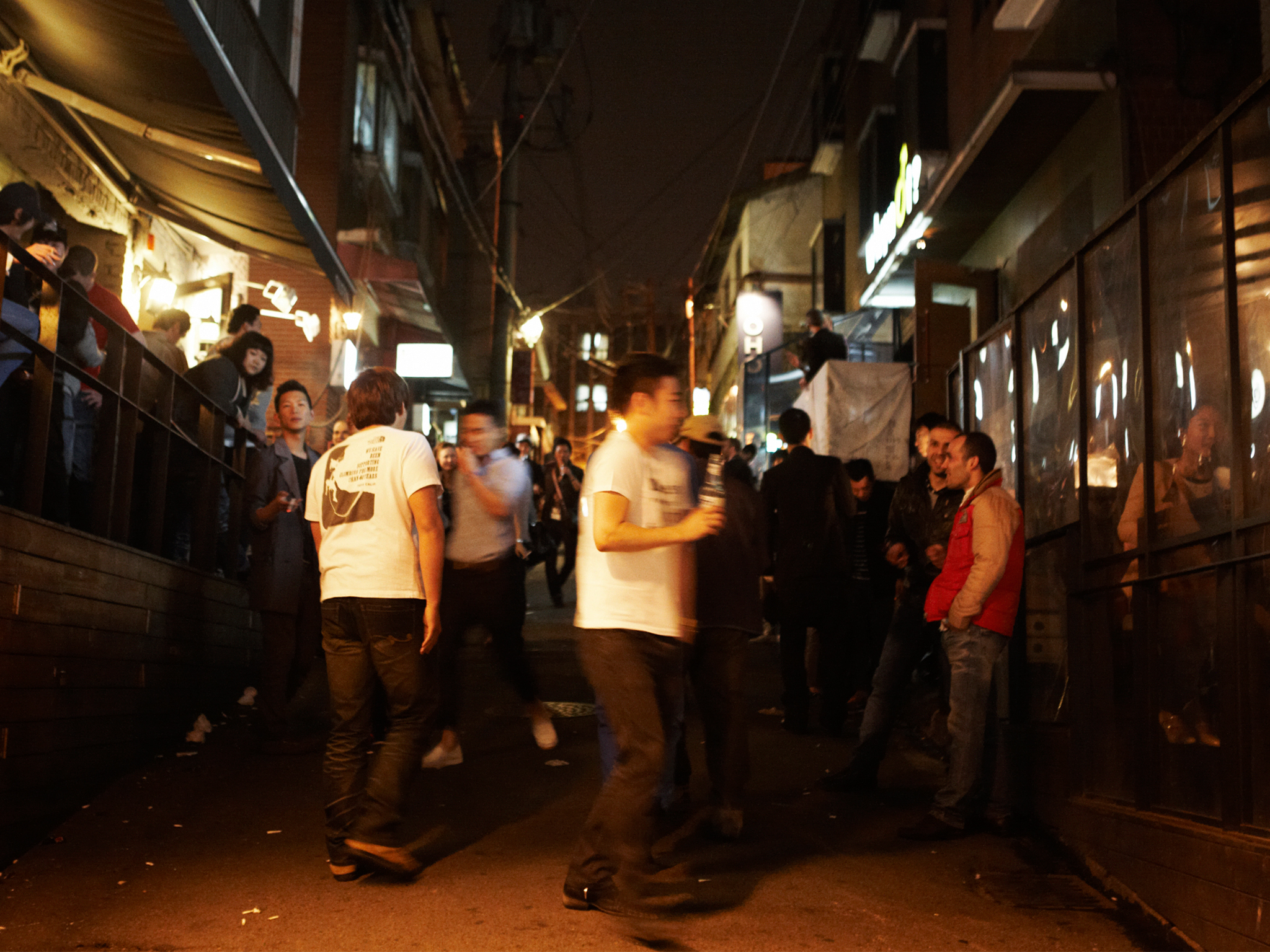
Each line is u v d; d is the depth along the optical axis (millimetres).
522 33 23734
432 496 4641
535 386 47719
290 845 5051
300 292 18500
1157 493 4734
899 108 16547
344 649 4656
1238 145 4082
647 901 4051
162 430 7023
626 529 3977
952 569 5562
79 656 5449
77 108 8781
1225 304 4137
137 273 12102
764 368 21672
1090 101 11336
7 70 8266
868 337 21859
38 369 5219
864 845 5293
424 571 4609
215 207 11547
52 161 9914
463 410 6469
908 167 15867
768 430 21109
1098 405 5465
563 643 11648
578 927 4102
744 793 6023
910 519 6398
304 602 7289
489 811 5609
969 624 5352
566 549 15625
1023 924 4320
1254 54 10602
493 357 23672
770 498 7762
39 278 5387
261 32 10562
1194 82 10617
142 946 3881
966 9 15086
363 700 4668
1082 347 5641
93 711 5660
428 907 4285
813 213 27844
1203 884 4023
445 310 32125
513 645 6586
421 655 4625
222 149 9250
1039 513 6410
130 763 6188
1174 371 4625
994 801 5590
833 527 7598
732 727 5273
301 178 19062
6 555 4641
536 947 3912
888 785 6422
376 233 20281
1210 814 4254
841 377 14742
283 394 7215
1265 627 3848
